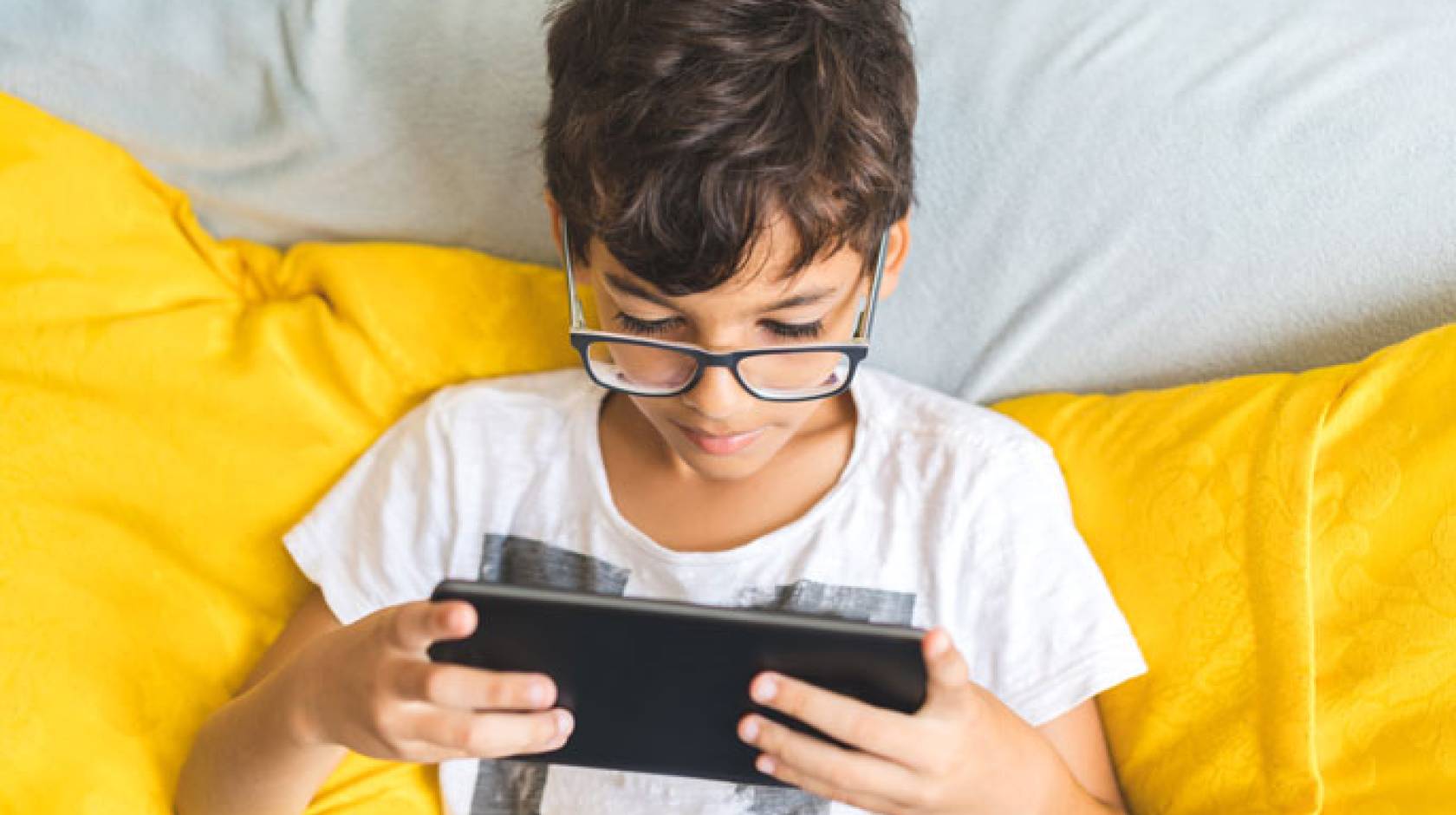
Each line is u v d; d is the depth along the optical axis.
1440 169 0.94
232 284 1.13
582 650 0.75
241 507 1.04
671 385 0.87
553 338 1.07
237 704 0.93
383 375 1.07
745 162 0.77
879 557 0.97
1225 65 0.98
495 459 1.02
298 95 1.08
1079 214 1.00
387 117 1.07
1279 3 1.00
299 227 1.14
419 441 1.04
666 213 0.78
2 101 1.08
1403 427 0.89
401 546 1.03
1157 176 0.99
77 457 1.02
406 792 1.03
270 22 1.07
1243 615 0.93
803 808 0.94
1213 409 0.96
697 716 0.77
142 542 1.03
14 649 0.95
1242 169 0.97
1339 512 0.90
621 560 0.99
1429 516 0.87
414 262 1.09
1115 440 1.00
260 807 0.93
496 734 0.75
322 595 1.03
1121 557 0.98
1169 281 1.00
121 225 1.09
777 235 0.78
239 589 1.05
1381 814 0.87
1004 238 1.02
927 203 1.03
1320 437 0.91
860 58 0.84
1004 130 1.01
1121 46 1.00
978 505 0.97
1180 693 0.95
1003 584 0.96
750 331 0.83
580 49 0.85
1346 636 0.90
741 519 0.99
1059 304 1.02
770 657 0.74
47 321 1.04
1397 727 0.88
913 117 0.90
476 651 0.76
